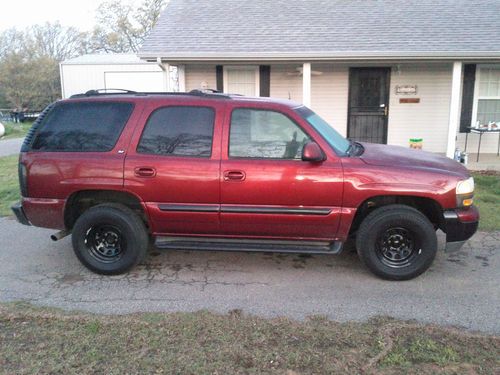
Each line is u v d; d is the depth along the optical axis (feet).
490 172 31.30
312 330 10.82
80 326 11.02
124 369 9.25
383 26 34.76
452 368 9.27
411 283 13.91
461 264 15.38
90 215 14.42
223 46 32.55
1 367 9.33
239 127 14.03
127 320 11.24
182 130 14.16
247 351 9.86
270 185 13.65
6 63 122.83
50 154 14.43
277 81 37.04
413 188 13.42
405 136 37.09
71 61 72.02
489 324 11.23
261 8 39.37
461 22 34.65
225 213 13.97
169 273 14.90
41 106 128.06
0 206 23.53
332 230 13.94
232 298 12.87
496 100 36.06
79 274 14.82
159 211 14.15
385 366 9.34
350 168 13.55
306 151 13.26
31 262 15.92
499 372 9.11
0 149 50.85
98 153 14.25
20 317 11.49
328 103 37.09
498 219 20.20
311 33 34.14
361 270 15.06
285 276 14.58
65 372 9.16
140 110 14.35
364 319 11.51
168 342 10.25
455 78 31.65
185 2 41.22
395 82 36.29
